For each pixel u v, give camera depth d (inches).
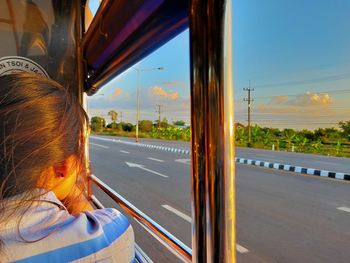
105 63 93.9
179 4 42.1
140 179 396.8
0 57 101.8
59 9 107.6
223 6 26.9
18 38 103.8
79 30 110.4
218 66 27.2
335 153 901.2
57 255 23.0
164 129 1936.5
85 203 28.5
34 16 105.3
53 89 25.9
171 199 284.5
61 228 23.8
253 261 154.6
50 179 24.4
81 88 110.1
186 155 743.1
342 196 302.8
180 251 41.4
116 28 65.2
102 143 1293.1
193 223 30.1
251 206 263.3
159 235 48.8
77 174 25.9
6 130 22.9
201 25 28.0
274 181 389.4
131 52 73.3
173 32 52.7
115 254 25.0
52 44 107.2
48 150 23.6
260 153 872.9
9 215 22.6
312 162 615.5
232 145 28.3
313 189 339.3
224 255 28.5
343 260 155.5
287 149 1099.3
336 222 217.8
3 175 22.6
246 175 437.1
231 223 28.6
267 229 201.8
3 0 102.0
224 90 27.4
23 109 23.4
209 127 28.1
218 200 28.2
